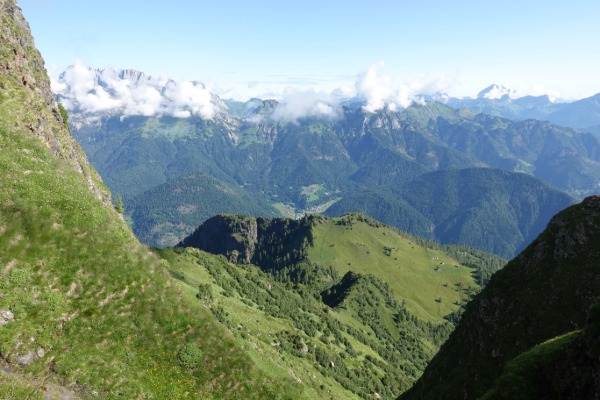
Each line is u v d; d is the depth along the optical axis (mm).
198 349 41719
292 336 136000
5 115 56625
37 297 35219
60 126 86500
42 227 39500
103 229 44812
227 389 41188
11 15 90875
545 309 71875
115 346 36906
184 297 46500
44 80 90188
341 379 133875
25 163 46906
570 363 34312
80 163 84250
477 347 78750
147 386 36188
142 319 40312
